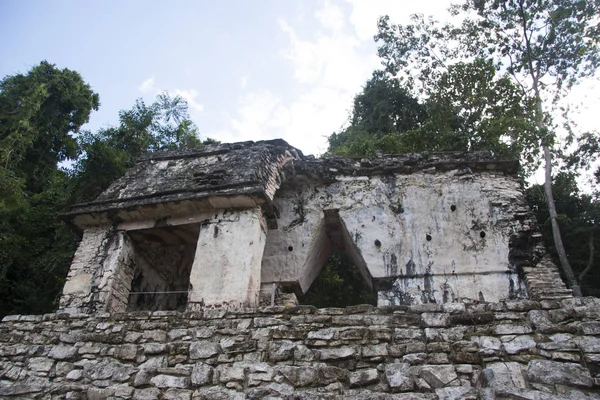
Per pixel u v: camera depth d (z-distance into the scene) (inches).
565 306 225.9
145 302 395.5
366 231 407.8
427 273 380.2
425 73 776.3
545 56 656.4
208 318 272.1
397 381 213.0
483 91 699.4
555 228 549.6
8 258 588.7
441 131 689.6
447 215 401.7
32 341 290.5
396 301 373.7
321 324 250.4
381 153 473.7
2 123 994.1
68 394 250.2
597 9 618.2
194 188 357.7
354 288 655.1
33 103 989.2
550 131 573.3
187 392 234.8
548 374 200.4
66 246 606.9
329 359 232.2
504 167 414.0
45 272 597.0
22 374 271.4
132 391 242.7
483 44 710.5
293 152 441.4
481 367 213.6
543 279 358.3
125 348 265.9
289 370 229.6
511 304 235.1
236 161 393.1
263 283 407.5
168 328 272.7
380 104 953.5
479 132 636.7
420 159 430.0
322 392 217.6
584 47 627.8
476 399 198.1
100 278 351.9
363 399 207.3
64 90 1069.8
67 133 1096.8
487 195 404.2
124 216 369.7
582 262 585.6
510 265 372.8
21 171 928.9
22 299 570.3
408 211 410.0
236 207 354.6
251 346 248.1
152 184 396.5
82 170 660.7
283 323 256.4
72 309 340.2
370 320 245.6
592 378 195.8
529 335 219.5
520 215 389.1
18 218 667.4
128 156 735.1
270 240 424.2
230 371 238.4
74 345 279.1
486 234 387.5
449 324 232.8
